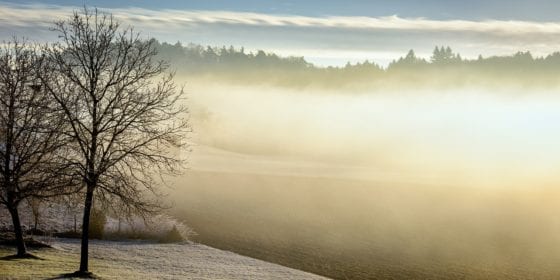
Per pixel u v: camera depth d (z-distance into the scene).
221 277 45.91
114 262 48.91
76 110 41.53
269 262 54.88
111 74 42.19
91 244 56.56
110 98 41.66
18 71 44.31
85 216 40.41
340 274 52.31
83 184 40.53
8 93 43.28
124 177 41.91
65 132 40.50
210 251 57.31
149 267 48.00
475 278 53.53
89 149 40.28
